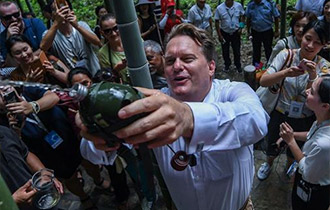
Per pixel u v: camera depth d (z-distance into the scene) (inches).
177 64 49.1
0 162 72.4
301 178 95.4
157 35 195.8
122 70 128.2
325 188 89.7
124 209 130.3
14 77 125.7
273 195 129.6
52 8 167.6
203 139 36.3
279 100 118.7
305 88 111.4
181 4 346.9
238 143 39.1
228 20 243.9
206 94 52.9
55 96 100.3
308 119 117.0
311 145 87.4
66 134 110.0
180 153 45.3
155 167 58.1
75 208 132.1
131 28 46.3
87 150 51.1
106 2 157.2
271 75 112.7
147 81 50.8
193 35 50.3
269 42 241.0
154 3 194.9
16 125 93.0
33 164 96.2
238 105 40.6
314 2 205.9
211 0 359.6
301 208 98.6
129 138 27.7
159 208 121.1
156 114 27.3
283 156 146.9
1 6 149.4
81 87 26.0
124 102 26.3
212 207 58.1
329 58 128.8
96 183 136.5
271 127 124.0
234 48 254.4
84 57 155.2
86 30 151.0
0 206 18.6
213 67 53.8
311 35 105.2
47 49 143.1
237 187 56.4
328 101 84.0
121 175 122.9
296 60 112.7
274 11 233.5
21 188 72.6
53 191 74.1
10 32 152.7
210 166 53.2
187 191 56.9
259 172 136.3
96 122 26.5
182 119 32.1
